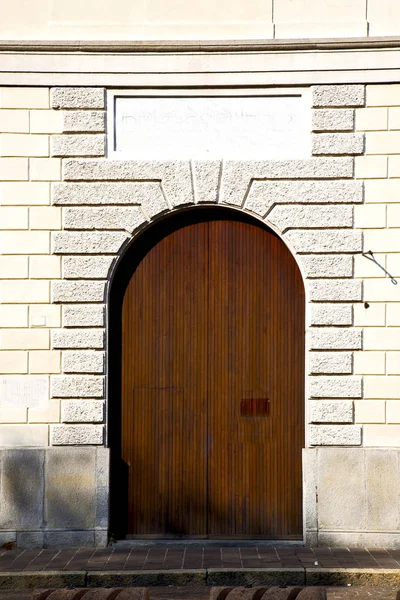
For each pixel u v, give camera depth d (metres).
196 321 12.80
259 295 12.79
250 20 12.70
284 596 7.17
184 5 12.73
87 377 12.42
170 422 12.75
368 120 12.49
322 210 12.44
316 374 12.37
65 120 12.57
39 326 12.48
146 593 7.36
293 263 12.78
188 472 12.71
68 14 12.74
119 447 12.73
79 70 12.59
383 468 12.23
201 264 12.84
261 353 12.76
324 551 11.88
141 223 12.53
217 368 12.77
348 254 12.42
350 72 12.50
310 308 12.41
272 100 12.68
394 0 12.68
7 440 12.41
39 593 7.55
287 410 12.70
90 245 12.50
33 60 12.56
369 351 12.35
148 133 12.71
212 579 10.72
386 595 10.14
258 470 12.68
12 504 12.31
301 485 12.63
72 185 12.55
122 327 12.79
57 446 12.39
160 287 12.83
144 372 12.78
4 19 12.70
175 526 12.67
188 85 12.61
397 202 12.41
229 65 12.59
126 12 12.73
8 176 12.55
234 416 12.73
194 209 12.77
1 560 11.48
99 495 12.33
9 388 12.45
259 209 12.50
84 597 7.29
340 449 12.28
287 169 12.47
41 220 12.53
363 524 12.21
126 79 12.60
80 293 12.47
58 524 12.31
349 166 12.45
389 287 12.37
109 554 11.80
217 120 12.70
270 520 12.63
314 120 12.51
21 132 12.57
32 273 12.50
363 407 12.31
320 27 12.63
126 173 12.53
